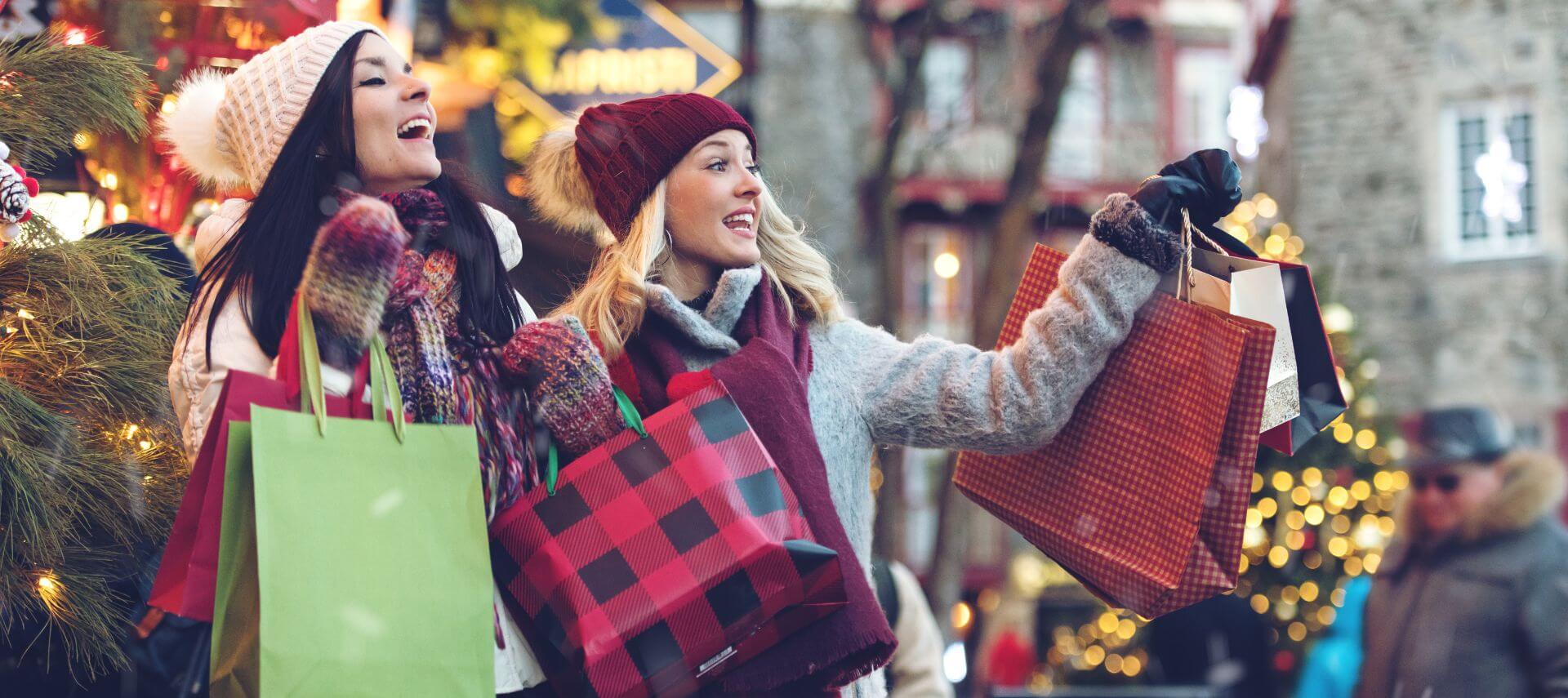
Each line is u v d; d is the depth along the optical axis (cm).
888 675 392
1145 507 248
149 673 238
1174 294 255
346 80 238
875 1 1431
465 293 239
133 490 241
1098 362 245
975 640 1861
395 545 194
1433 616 366
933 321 2041
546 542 216
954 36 1403
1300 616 916
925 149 1366
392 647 190
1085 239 247
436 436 202
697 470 220
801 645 217
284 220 229
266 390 196
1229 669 613
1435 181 1512
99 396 244
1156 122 2108
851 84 1812
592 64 911
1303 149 1571
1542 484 358
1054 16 1234
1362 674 388
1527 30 1476
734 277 254
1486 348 1483
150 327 255
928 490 1892
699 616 212
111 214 321
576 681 212
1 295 246
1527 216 1480
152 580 245
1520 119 1477
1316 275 1074
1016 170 1102
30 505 225
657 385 247
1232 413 244
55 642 248
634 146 261
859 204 1811
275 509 186
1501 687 352
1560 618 350
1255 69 1848
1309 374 262
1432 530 371
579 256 316
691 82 917
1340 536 923
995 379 247
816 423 249
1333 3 1561
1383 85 1538
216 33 340
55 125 254
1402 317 1521
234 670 185
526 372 223
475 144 859
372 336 203
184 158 262
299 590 185
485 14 884
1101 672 1177
